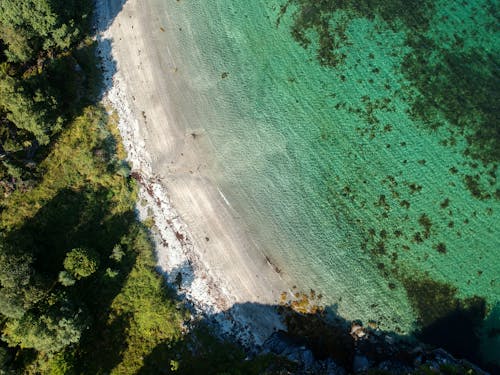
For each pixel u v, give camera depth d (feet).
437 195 111.86
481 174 112.78
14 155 103.09
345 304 105.70
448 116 115.85
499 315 105.81
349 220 110.83
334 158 114.32
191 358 101.35
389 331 104.37
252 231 110.32
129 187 112.88
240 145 115.24
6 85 94.12
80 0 115.85
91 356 98.84
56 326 90.22
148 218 111.55
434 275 107.86
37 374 95.30
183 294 107.34
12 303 88.69
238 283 107.76
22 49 103.50
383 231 110.11
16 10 98.84
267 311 106.32
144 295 104.99
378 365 100.01
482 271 107.65
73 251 97.60
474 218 110.32
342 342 103.81
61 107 111.24
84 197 109.09
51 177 108.06
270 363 96.94
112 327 102.22
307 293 106.42
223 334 104.83
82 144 111.65
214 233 110.52
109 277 105.09
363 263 108.37
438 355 100.37
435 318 105.40
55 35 108.68
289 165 113.91
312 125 116.16
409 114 116.16
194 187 113.19
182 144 115.55
